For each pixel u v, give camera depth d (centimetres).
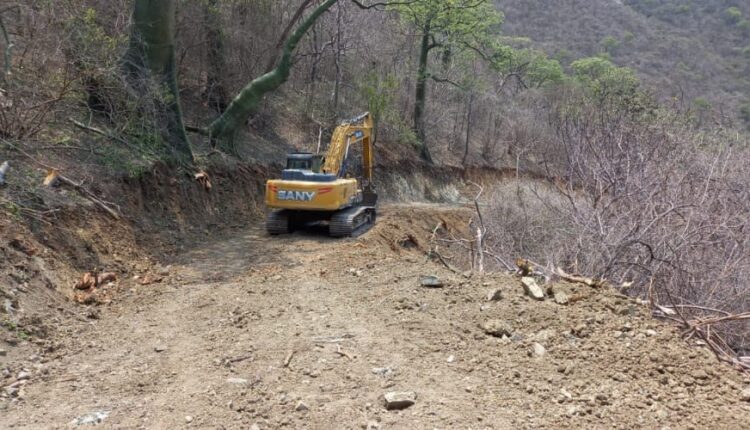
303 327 650
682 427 439
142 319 705
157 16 1346
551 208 1237
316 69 2628
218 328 664
